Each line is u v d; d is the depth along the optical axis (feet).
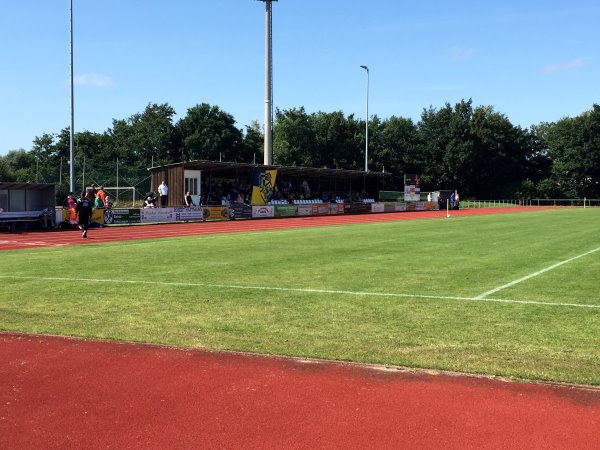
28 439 14.43
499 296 32.42
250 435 14.43
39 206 98.48
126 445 13.99
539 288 35.01
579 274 40.70
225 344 22.52
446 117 341.21
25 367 20.04
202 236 82.28
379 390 17.44
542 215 148.05
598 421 15.08
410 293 33.42
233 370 19.43
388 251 57.11
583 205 271.08
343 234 82.84
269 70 173.58
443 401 16.52
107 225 107.24
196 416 15.66
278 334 24.07
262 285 36.42
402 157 322.96
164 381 18.45
